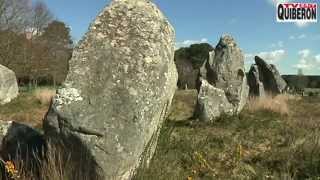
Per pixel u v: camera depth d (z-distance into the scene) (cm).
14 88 1914
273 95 2320
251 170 727
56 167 511
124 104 520
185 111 1662
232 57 1468
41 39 5097
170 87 596
